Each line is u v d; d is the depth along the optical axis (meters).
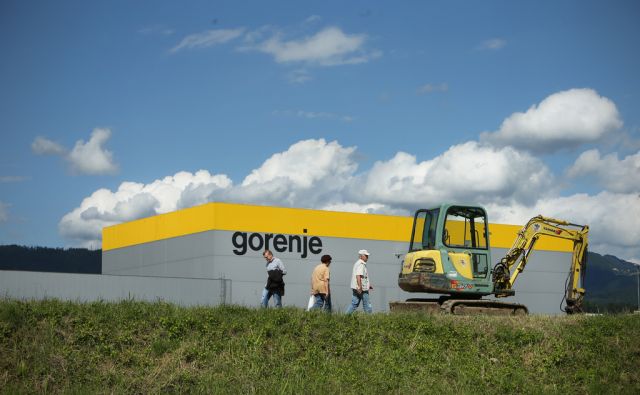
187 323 16.38
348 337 17.23
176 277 30.44
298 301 32.62
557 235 25.95
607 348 18.30
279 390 14.60
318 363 16.00
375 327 17.80
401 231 35.62
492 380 16.45
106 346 15.19
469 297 23.69
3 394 13.37
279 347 16.25
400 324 18.17
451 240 23.62
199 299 30.45
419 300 24.25
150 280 29.72
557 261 39.41
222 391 14.34
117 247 37.47
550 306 38.88
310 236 33.38
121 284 29.20
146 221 35.69
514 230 38.28
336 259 33.81
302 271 32.97
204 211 32.12
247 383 14.84
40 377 14.23
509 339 18.16
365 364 16.33
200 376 14.85
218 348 15.77
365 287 21.03
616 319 19.84
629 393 16.53
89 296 28.64
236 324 16.67
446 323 18.50
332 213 34.06
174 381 14.63
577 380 17.05
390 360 16.55
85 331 15.48
